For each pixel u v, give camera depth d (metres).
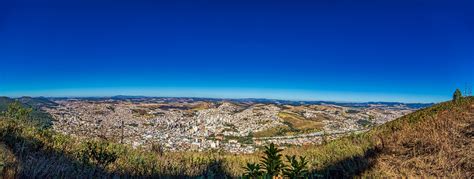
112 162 7.72
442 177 6.41
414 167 7.12
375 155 8.49
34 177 5.14
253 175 4.98
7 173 4.91
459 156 6.98
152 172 7.39
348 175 7.45
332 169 7.88
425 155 7.50
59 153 7.31
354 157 8.65
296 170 5.14
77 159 7.23
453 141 7.87
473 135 8.11
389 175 7.01
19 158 5.80
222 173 8.43
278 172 5.13
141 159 8.00
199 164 9.12
